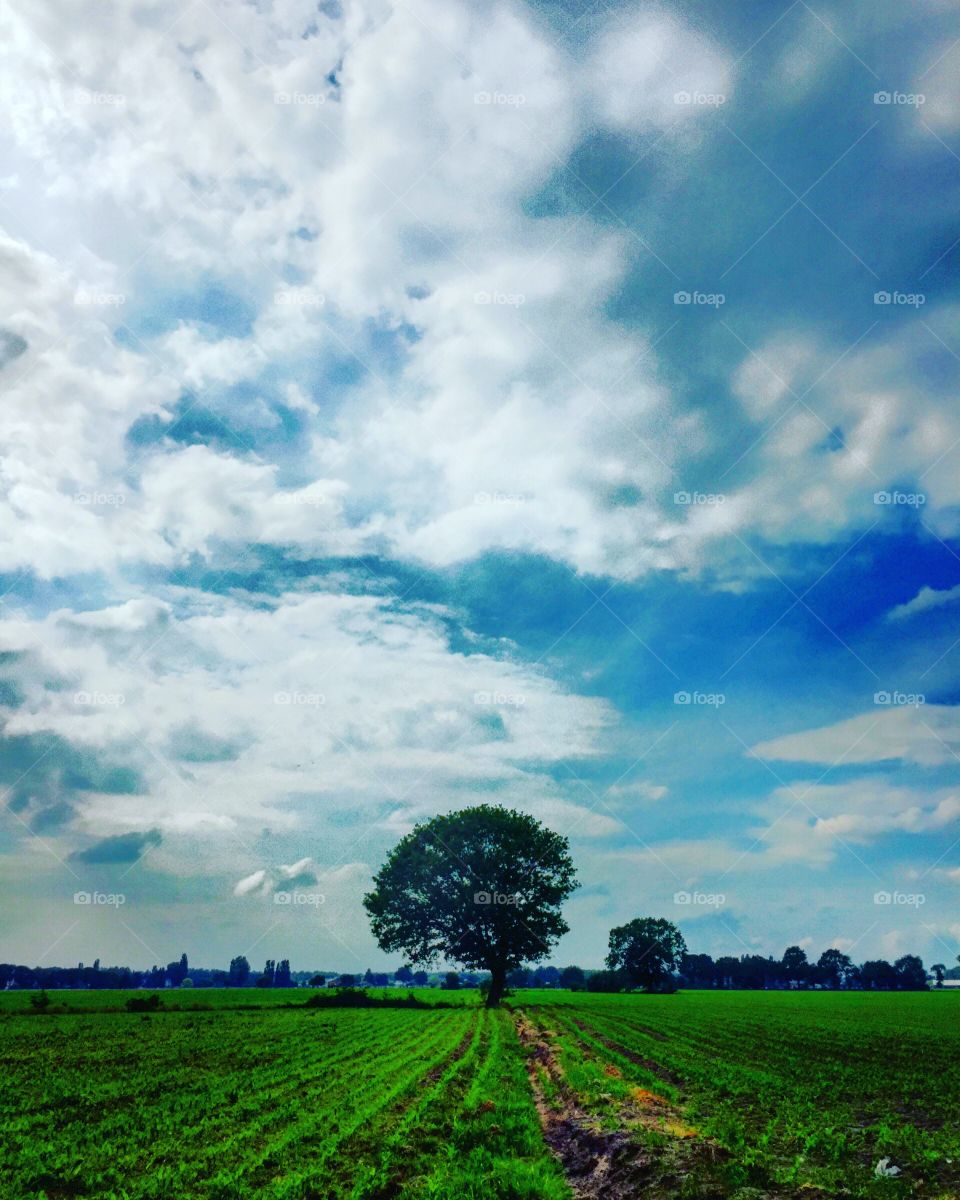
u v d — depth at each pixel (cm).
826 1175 1549
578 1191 1617
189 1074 3094
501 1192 1544
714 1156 1642
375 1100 2422
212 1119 2206
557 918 8731
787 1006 9756
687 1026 5872
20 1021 6156
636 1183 1544
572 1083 2698
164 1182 1597
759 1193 1426
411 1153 1831
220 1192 1530
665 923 15362
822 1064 3519
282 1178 1614
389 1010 8194
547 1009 8431
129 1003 7688
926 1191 1518
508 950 8694
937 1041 4744
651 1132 1814
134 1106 2431
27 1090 2705
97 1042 4466
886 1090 2819
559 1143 2009
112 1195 1528
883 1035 5156
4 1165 1752
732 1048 4209
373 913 8856
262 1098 2486
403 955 8750
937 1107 2497
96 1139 2006
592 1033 5122
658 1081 2877
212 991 13212
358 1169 1667
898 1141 1928
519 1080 2898
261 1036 4850
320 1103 2411
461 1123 2028
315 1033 5078
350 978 17725
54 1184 1644
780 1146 1862
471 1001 10150
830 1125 2092
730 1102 2477
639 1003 10206
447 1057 3591
